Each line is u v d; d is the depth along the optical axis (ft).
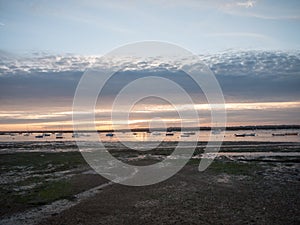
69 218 76.18
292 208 80.89
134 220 73.82
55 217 77.10
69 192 101.96
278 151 230.89
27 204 88.58
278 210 79.30
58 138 559.38
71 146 306.76
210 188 105.40
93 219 75.10
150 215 77.20
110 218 75.72
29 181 119.65
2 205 87.76
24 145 341.00
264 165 155.22
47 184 114.01
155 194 98.53
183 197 94.07
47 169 149.18
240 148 258.98
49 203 89.61
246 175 128.36
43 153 223.51
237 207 82.43
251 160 177.06
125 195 97.96
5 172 141.49
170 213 78.43
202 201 89.04
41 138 578.25
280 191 99.71
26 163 168.25
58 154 214.28
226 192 99.40
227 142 347.77
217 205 84.64
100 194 99.45
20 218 76.74
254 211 78.69
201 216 75.46
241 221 71.46
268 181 115.96
